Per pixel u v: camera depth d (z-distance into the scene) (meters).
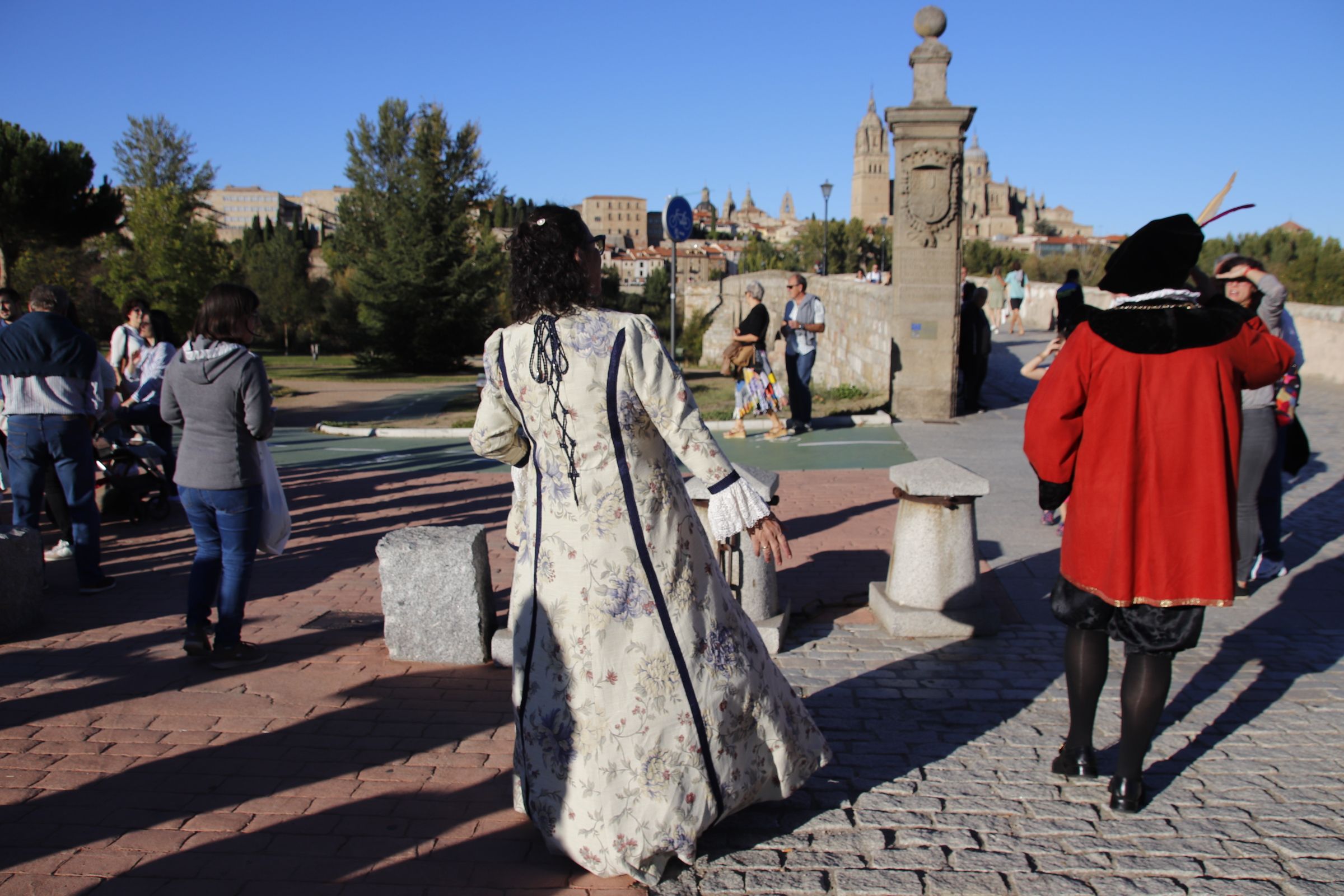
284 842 3.04
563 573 2.64
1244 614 5.13
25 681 4.43
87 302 39.50
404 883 2.81
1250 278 4.98
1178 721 3.85
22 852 3.00
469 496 8.77
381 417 16.52
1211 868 2.82
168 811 3.24
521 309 2.65
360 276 35.22
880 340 15.69
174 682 4.41
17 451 5.56
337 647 4.86
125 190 36.06
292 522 7.84
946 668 4.48
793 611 5.29
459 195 35.56
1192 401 2.90
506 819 3.18
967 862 2.87
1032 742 3.68
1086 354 3.05
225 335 4.41
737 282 29.16
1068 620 3.27
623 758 2.62
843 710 4.02
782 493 8.45
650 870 2.72
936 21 11.66
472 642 4.58
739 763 2.79
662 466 2.69
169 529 7.55
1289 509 7.31
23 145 24.28
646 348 2.57
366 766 3.56
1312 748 3.59
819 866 2.87
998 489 8.22
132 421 7.68
